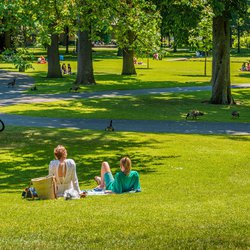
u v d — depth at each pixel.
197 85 61.69
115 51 135.75
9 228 9.98
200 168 20.34
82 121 35.06
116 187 14.37
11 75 70.88
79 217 10.83
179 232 9.38
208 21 36.88
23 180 18.77
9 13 19.62
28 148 25.05
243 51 146.12
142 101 46.47
